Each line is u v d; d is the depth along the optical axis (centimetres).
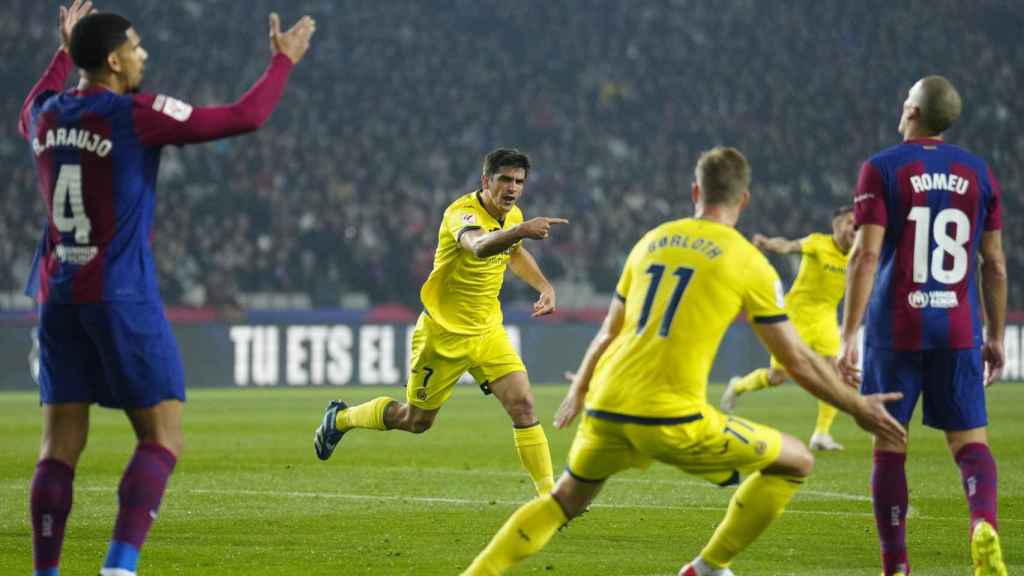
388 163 7781
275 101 1181
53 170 1148
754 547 1581
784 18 9525
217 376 5988
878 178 1335
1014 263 7456
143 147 1148
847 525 1758
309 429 3625
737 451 1157
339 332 6172
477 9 9088
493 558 1175
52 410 1178
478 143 8181
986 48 9488
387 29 8775
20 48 7469
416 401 1997
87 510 1912
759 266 1148
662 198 8025
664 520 1812
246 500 2041
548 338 6438
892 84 9175
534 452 1898
